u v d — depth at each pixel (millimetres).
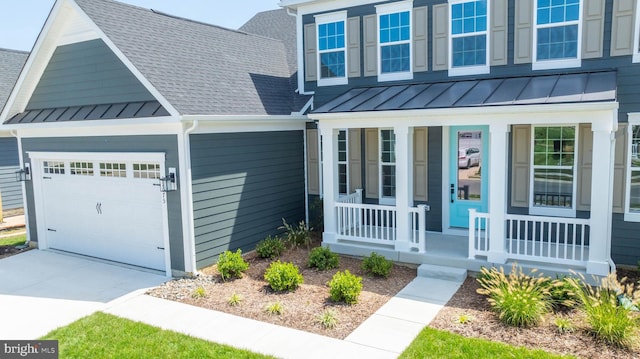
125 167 11586
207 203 10922
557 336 6988
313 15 14055
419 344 6941
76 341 7430
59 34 12273
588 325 7207
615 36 10133
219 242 11312
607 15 10188
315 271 10641
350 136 13695
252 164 12234
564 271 9133
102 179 12133
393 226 11125
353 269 10695
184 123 10219
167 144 10570
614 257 10375
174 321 8172
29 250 13695
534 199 11258
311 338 7340
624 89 10109
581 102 8492
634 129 10109
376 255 10445
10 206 20312
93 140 12023
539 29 10969
